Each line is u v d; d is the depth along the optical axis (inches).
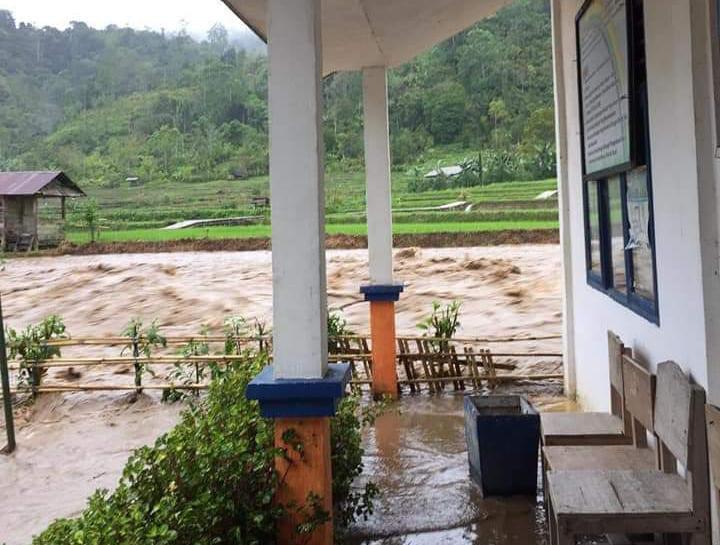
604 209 145.6
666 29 98.3
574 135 177.6
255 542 85.5
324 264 97.2
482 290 424.8
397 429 180.9
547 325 327.9
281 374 94.0
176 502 80.8
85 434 199.2
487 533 116.8
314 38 93.0
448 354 219.8
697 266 89.0
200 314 417.7
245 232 965.2
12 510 148.9
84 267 622.8
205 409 132.5
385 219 211.2
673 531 83.1
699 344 89.1
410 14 175.2
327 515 92.9
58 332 246.2
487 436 129.3
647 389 101.1
